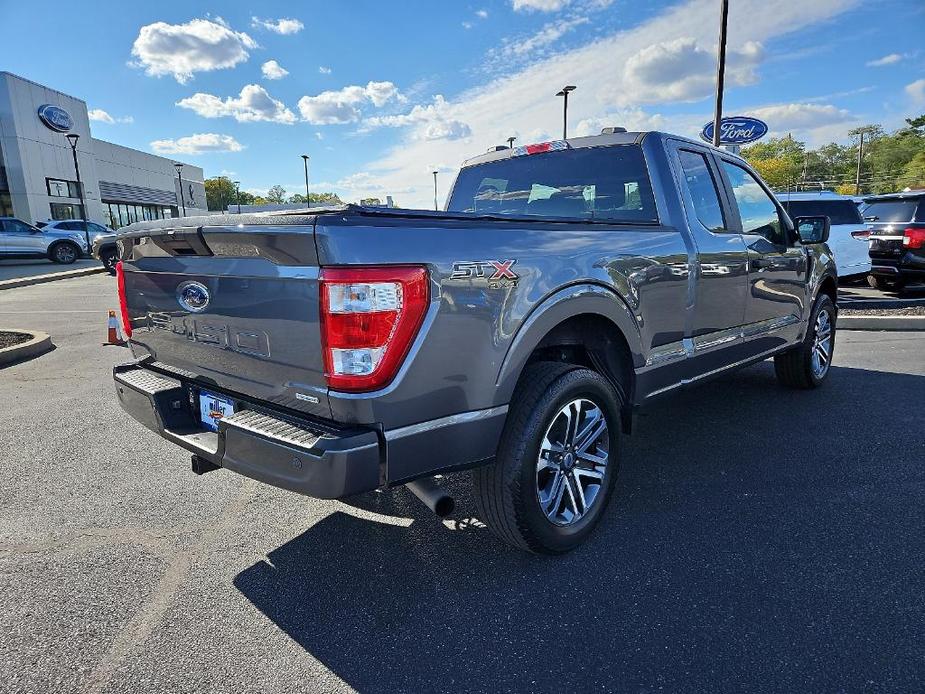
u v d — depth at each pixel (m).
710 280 3.57
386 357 2.02
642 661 2.06
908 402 4.89
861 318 8.17
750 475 3.56
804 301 4.82
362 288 1.96
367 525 3.06
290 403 2.23
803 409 4.77
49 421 4.70
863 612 2.28
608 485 2.93
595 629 2.23
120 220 43.94
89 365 6.60
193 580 2.59
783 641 2.13
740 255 3.87
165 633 2.25
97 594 2.49
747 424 4.46
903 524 2.95
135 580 2.59
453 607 2.38
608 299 2.80
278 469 2.12
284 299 2.11
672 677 1.98
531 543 2.60
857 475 3.52
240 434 2.22
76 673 2.04
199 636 2.23
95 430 4.49
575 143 3.80
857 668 1.99
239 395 2.48
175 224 2.46
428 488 2.26
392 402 2.06
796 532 2.90
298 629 2.27
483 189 4.32
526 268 2.41
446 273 2.13
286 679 2.01
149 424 2.77
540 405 2.52
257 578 2.61
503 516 2.53
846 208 10.84
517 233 2.45
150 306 2.85
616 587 2.49
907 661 2.02
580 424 2.80
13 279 16.44
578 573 2.60
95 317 10.27
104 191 41.53
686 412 4.77
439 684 1.98
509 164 4.15
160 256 2.67
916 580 2.48
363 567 2.69
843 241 10.23
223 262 2.32
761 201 4.45
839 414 4.64
